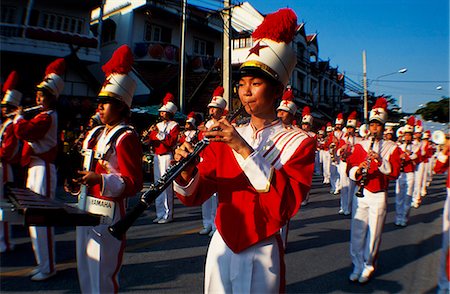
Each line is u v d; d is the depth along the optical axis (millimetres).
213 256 1736
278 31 1692
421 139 10469
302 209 7672
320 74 28781
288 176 1616
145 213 6809
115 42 17969
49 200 1951
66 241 4621
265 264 1609
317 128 23469
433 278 3783
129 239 5027
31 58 11281
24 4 11031
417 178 8539
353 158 3977
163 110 6281
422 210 8133
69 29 13422
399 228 6238
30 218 1533
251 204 1633
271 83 1691
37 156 3391
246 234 1617
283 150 1660
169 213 6176
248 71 1681
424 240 5363
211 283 1715
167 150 6141
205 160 1853
